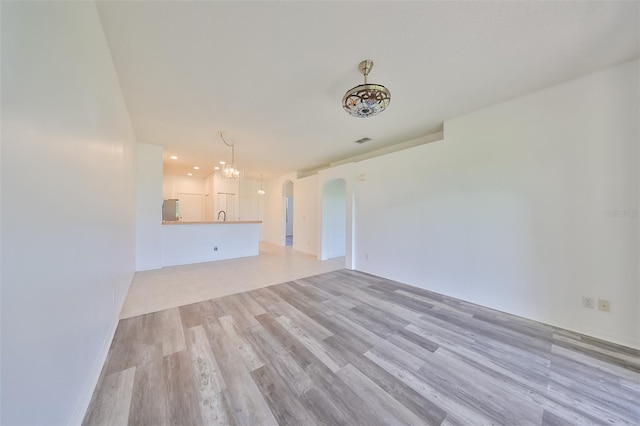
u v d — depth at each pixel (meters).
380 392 1.42
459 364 1.70
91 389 1.34
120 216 2.37
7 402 0.65
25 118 0.75
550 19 1.52
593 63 1.98
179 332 2.09
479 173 2.84
